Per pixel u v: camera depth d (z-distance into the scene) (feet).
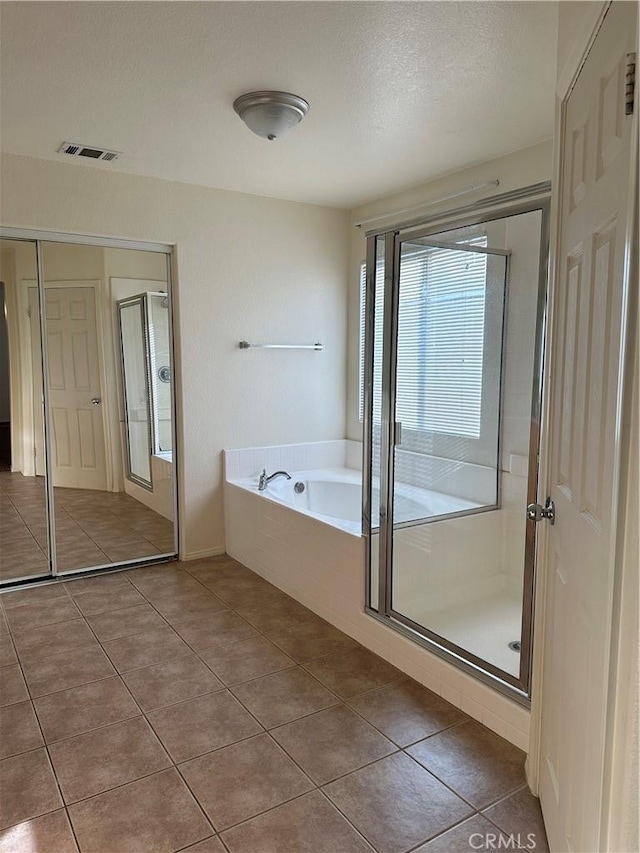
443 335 9.18
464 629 8.10
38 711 7.60
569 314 5.03
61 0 5.76
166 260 12.38
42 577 11.91
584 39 4.47
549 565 5.78
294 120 8.18
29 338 11.40
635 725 3.06
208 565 12.85
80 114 8.58
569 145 5.21
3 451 11.50
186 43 6.61
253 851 5.44
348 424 15.17
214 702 7.79
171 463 13.01
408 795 6.13
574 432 4.70
